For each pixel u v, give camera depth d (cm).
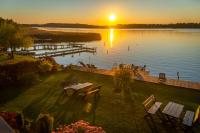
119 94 1357
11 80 1541
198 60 4078
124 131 858
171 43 7706
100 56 4922
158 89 1484
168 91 1442
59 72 2012
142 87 1526
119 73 1504
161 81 1722
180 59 4241
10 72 1541
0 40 3091
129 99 1261
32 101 1194
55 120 945
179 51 5466
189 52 5231
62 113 1029
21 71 1636
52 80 1691
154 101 1145
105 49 6306
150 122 946
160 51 5566
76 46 6606
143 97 1303
